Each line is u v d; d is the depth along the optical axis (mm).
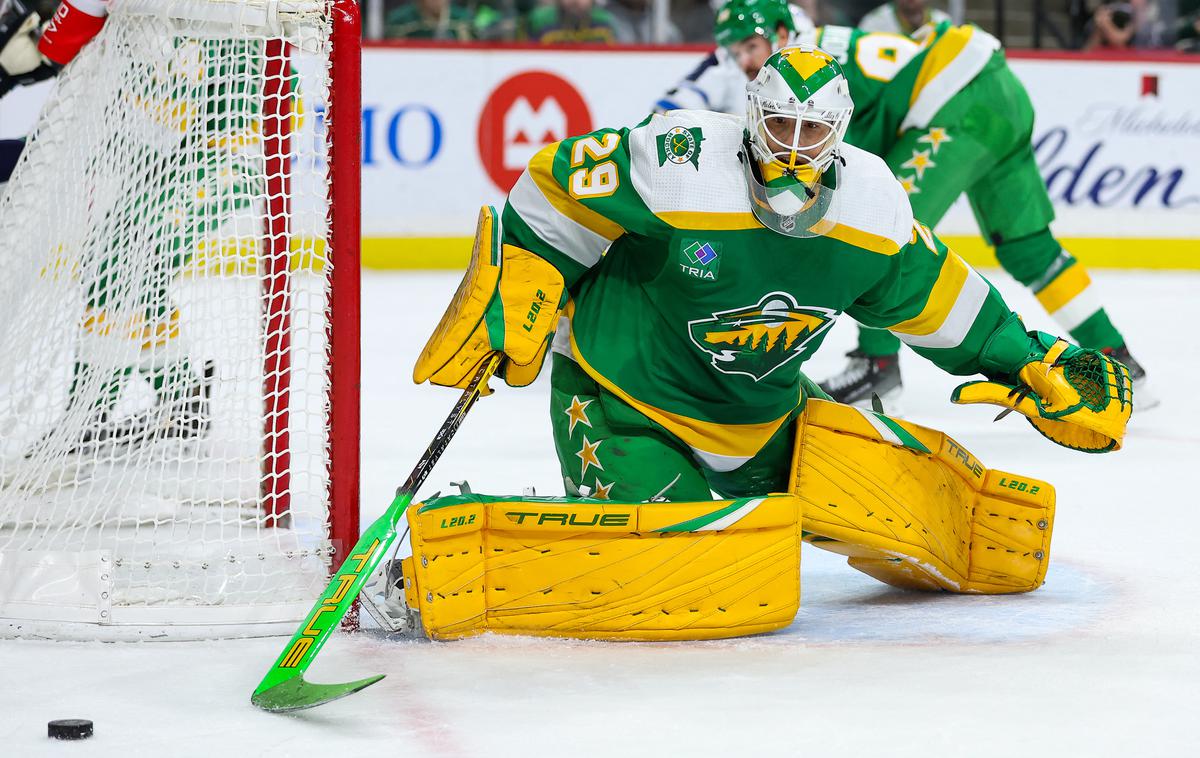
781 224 9367
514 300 10078
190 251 11312
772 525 9805
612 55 34875
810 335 10141
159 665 9125
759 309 9875
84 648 9562
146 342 11320
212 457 10984
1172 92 35844
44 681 8766
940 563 10773
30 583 9867
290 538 10945
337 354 10133
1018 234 20078
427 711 8148
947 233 36562
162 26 10969
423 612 9469
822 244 9594
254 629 9836
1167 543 12812
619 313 10391
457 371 10078
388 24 35250
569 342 10688
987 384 10656
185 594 9961
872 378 19125
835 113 9188
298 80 10953
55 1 16859
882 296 10117
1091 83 35531
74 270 11688
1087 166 35875
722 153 9586
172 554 10281
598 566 9633
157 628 9750
